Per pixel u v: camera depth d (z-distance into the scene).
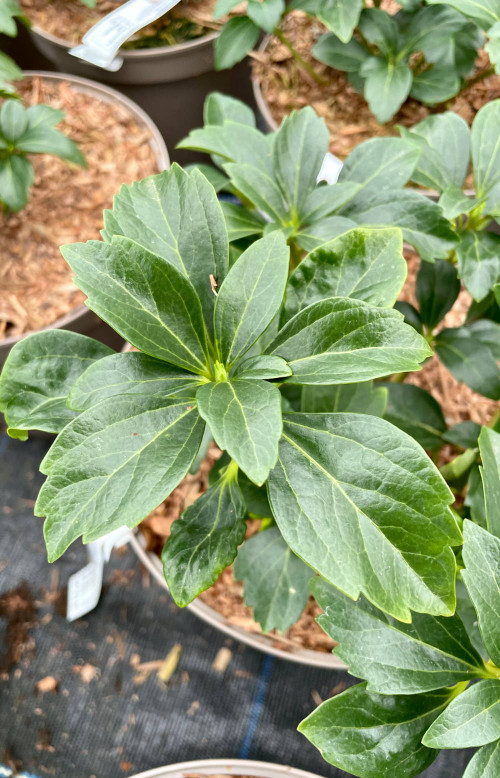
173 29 0.67
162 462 0.24
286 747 0.52
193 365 0.27
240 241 0.42
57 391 0.29
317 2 0.54
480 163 0.39
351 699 0.27
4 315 0.56
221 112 0.47
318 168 0.39
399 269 0.27
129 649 0.56
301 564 0.41
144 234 0.28
